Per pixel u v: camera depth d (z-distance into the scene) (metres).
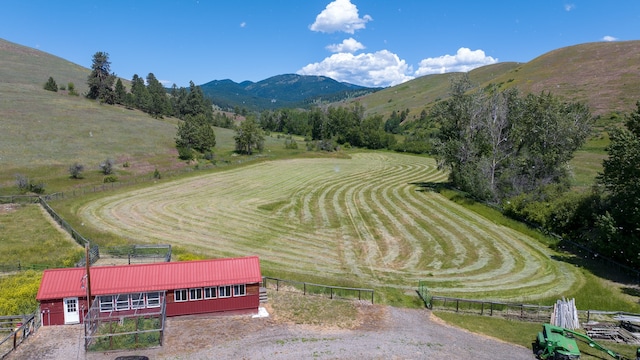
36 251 36.44
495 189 58.22
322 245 43.28
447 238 46.25
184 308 26.38
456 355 22.77
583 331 26.16
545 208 47.09
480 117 62.72
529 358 22.73
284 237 45.44
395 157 123.12
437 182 81.31
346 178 83.44
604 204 40.75
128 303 25.31
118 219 48.94
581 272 36.22
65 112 109.25
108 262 34.34
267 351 22.42
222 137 132.75
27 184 57.88
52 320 24.52
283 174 84.00
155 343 22.77
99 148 84.31
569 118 54.59
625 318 27.06
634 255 34.25
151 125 116.44
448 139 68.25
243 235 45.38
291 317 26.88
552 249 42.50
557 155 52.62
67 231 42.59
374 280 34.47
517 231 48.66
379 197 66.75
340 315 27.52
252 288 27.34
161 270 26.55
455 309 29.42
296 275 33.97
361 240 45.34
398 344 23.72
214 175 78.62
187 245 40.84
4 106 101.75
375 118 154.75
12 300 26.48
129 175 71.94
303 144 139.88
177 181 71.50
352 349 22.97
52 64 182.12
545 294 31.95
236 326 25.38
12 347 21.92
